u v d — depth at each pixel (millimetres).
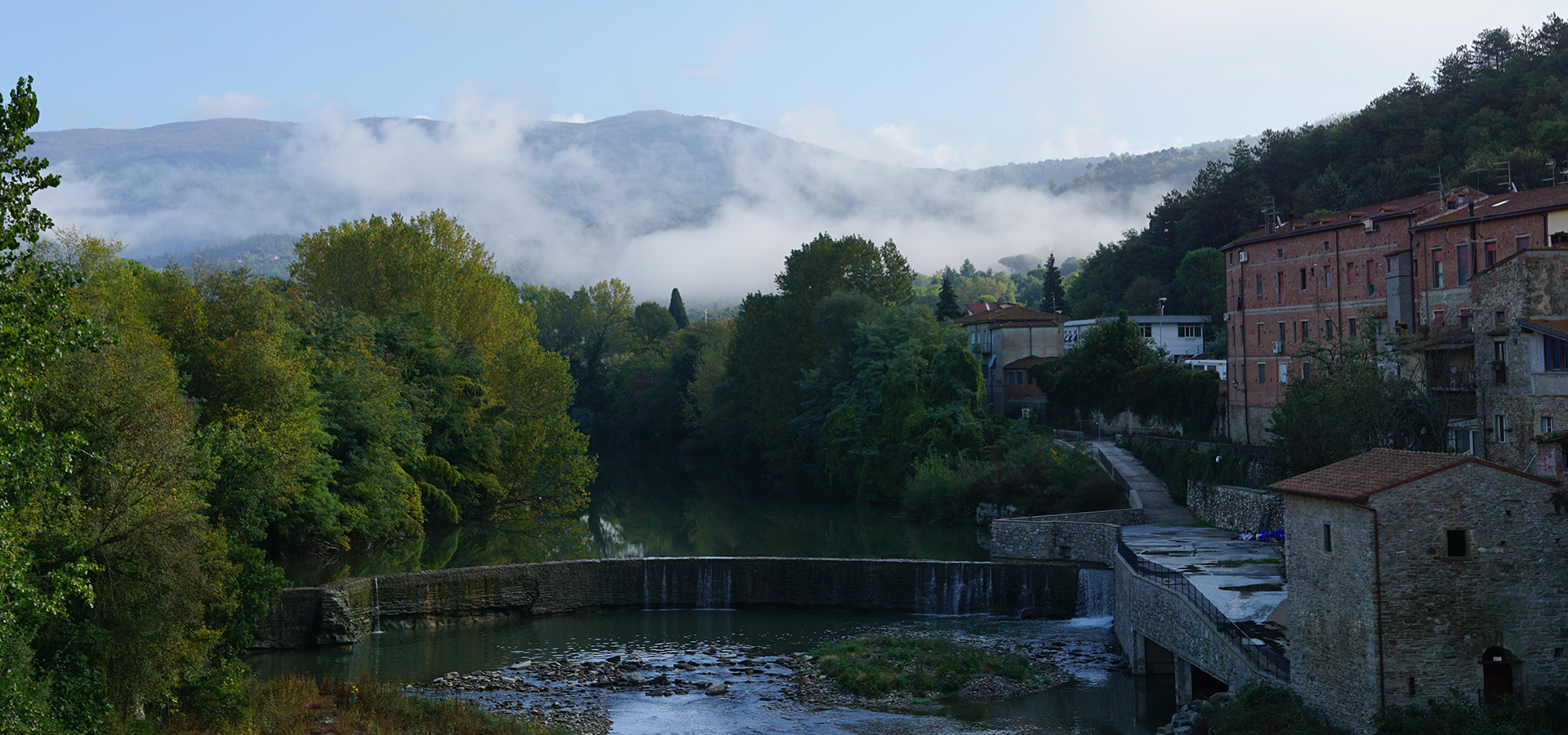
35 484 27922
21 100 20969
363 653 54781
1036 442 90062
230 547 45781
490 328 110500
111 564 34344
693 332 181500
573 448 97688
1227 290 91500
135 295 60719
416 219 112125
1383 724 29781
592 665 51969
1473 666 30281
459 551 79250
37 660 31875
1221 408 91688
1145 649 48625
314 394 69250
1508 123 125375
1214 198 161625
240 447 52844
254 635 55156
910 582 64750
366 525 74375
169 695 37688
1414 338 58125
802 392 123500
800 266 131625
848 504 105938
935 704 45156
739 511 104000
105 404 35969
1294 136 168000
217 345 61125
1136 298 158500
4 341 20969
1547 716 29562
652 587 66625
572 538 87500
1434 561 30266
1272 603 45188
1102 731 41062
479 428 95562
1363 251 74938
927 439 99062
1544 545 30562
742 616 64062
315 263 105188
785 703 45531
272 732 38875
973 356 102188
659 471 142625
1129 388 103188
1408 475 30469
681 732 41781
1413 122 145500
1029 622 60594
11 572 23781
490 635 59188
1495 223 61156
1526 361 45406
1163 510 76875
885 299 130625
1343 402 55875
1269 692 34500
